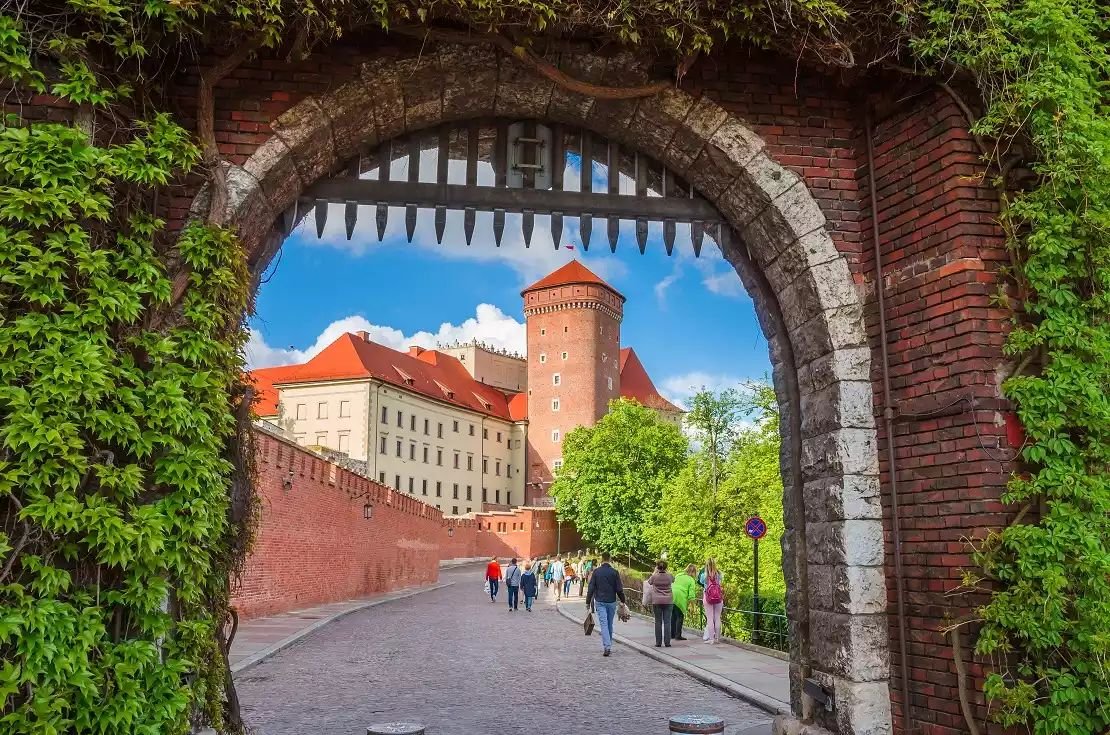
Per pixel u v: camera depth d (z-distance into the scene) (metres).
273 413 83.81
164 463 5.33
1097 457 5.73
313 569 26.38
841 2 6.06
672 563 34.44
